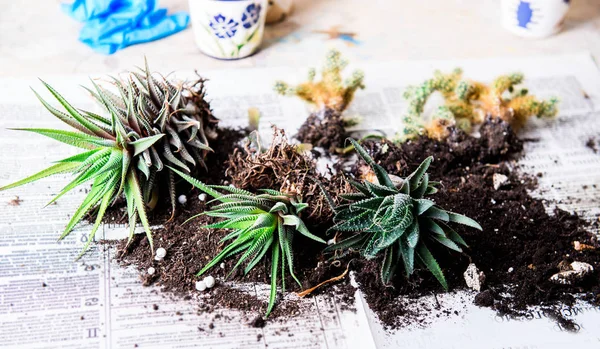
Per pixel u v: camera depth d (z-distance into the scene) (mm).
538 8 796
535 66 771
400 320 570
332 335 560
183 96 627
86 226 607
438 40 822
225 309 570
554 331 570
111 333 549
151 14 800
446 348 556
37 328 546
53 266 581
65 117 578
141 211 576
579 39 827
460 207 639
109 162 564
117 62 761
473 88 702
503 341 563
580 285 599
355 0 870
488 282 597
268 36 808
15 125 667
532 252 615
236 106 705
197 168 642
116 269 585
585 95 744
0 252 583
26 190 625
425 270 593
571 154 694
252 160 615
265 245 567
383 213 550
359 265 595
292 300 578
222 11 730
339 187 612
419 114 694
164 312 564
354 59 789
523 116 708
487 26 843
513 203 646
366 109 715
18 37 779
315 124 677
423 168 558
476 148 678
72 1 833
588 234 631
